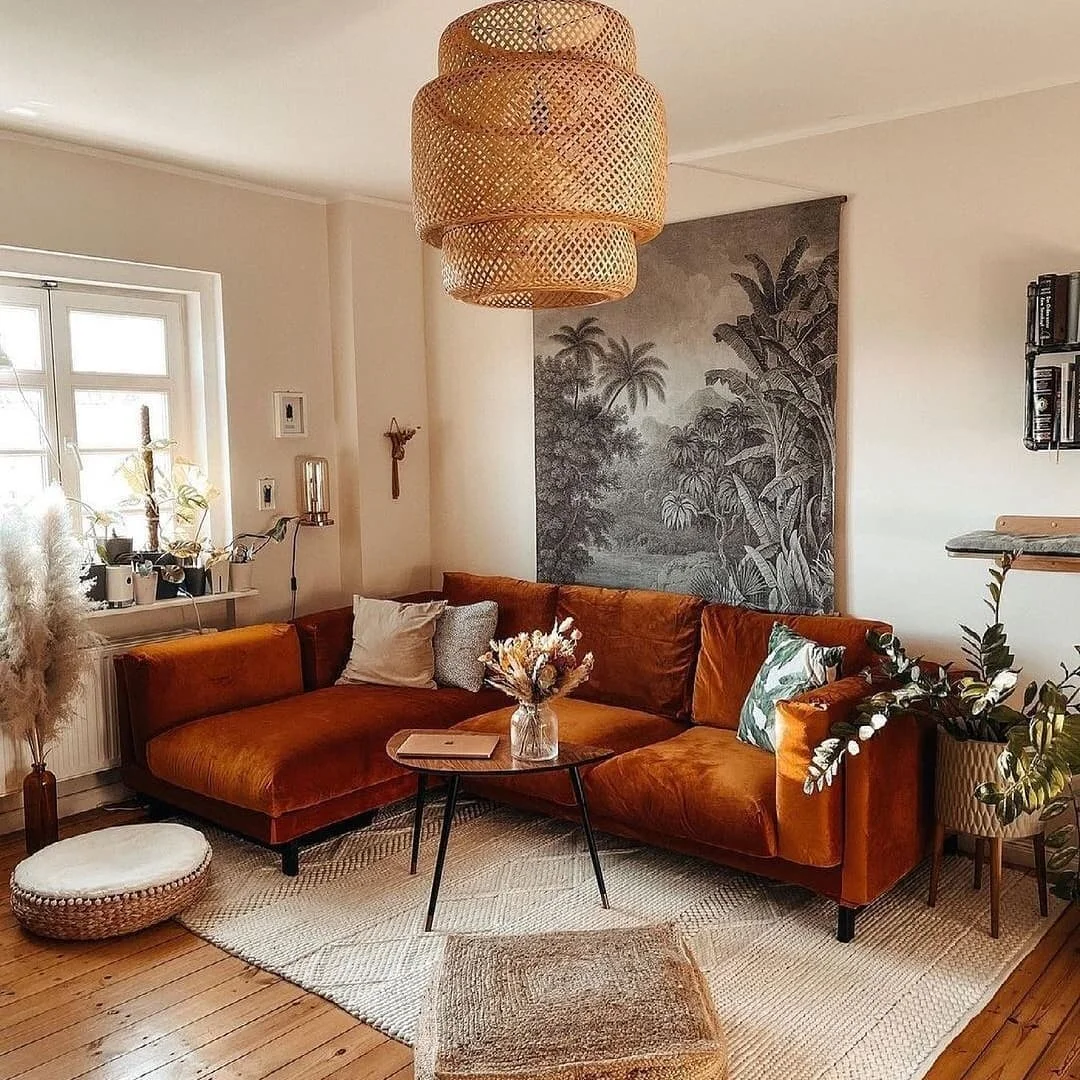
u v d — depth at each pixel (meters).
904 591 3.68
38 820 3.53
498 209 1.85
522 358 4.70
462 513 5.05
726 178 3.99
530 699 3.06
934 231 3.50
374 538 4.88
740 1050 2.41
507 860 3.50
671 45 2.89
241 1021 2.58
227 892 3.30
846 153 3.68
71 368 4.04
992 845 2.97
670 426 4.20
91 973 2.82
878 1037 2.47
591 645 4.16
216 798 3.49
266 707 3.92
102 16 2.62
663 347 4.19
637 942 2.25
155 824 3.38
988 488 3.46
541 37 1.88
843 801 2.88
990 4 2.62
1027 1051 2.42
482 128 1.83
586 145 1.83
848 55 2.98
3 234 3.66
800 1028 2.50
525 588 4.44
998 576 3.05
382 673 4.24
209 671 3.91
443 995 2.06
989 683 3.00
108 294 4.12
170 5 2.55
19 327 3.89
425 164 1.92
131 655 3.79
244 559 4.38
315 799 3.42
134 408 4.26
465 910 3.13
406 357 5.00
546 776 3.47
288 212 4.61
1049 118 3.24
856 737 2.78
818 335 3.77
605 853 3.56
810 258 3.76
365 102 3.33
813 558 3.84
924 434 3.58
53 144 3.76
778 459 3.91
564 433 4.54
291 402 4.64
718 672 3.77
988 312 3.41
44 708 3.47
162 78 3.09
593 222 1.95
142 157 4.01
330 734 3.57
